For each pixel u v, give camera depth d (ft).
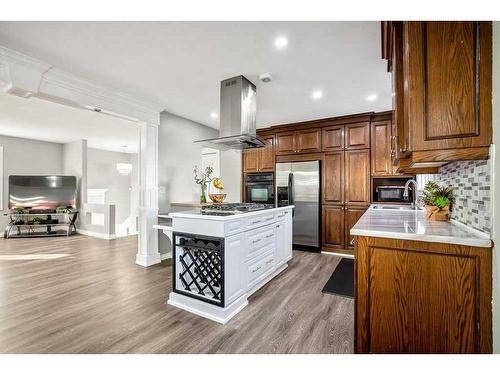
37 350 5.47
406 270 4.46
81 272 10.80
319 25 6.03
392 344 4.55
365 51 7.19
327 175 14.16
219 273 7.18
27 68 7.60
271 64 7.98
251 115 9.30
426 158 4.18
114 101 10.26
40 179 19.77
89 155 23.93
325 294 8.53
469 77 3.96
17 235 19.13
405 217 7.09
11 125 15.67
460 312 4.09
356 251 4.84
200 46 6.96
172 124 13.34
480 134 3.91
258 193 16.22
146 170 11.86
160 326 6.51
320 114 13.30
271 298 8.23
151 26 6.08
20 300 7.99
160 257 12.49
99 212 19.29
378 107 12.14
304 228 14.51
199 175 15.06
